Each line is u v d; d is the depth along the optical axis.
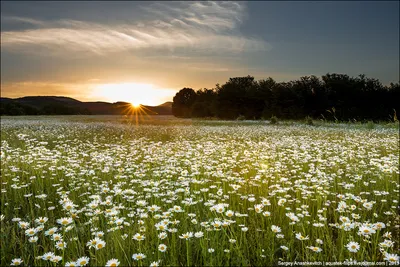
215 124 30.11
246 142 12.87
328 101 50.91
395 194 5.33
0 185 5.75
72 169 6.58
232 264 3.06
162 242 3.49
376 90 52.12
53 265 2.98
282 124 29.27
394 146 11.14
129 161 7.87
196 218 4.13
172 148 11.09
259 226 3.96
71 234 3.60
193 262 3.16
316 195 4.90
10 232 3.78
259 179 5.84
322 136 15.88
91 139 14.62
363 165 7.40
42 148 9.28
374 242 3.45
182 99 91.44
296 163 8.04
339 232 3.63
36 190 5.50
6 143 11.20
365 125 24.98
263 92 57.47
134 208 4.54
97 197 4.25
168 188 5.29
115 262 2.59
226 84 65.06
